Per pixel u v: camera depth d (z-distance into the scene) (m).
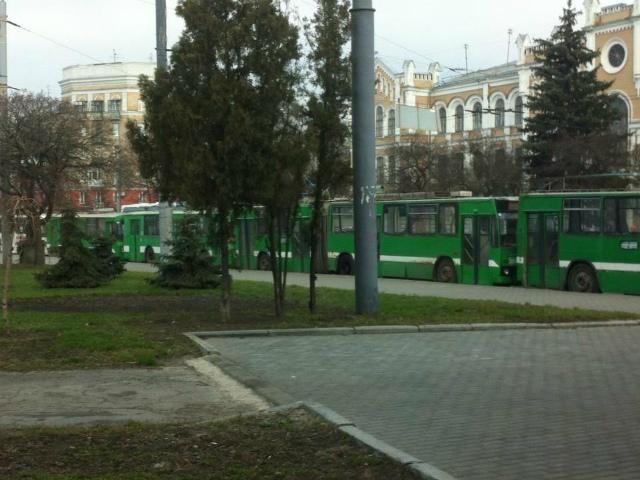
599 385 9.50
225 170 13.70
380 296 20.02
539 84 42.69
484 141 52.62
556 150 38.53
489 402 8.52
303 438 6.89
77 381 9.89
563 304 19.34
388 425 7.48
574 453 6.46
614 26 51.97
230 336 13.62
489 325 14.77
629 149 41.59
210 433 7.11
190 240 22.98
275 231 16.38
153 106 14.10
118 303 19.11
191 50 13.70
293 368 10.67
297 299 19.78
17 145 32.72
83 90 83.94
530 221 24.92
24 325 14.26
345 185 16.30
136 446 6.68
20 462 6.20
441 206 27.86
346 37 15.37
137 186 55.66
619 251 22.33
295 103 14.59
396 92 67.25
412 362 11.16
